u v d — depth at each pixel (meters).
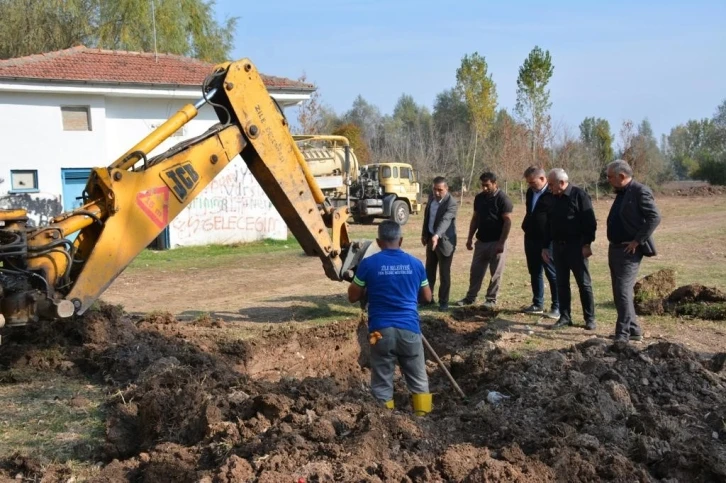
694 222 26.66
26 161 17.42
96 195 6.46
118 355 7.52
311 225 8.41
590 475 4.34
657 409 5.64
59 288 6.10
